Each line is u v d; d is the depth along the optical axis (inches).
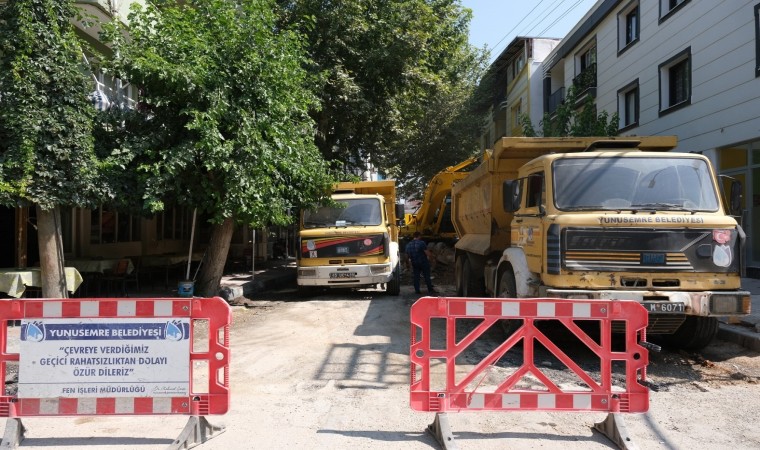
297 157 447.2
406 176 1224.8
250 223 424.2
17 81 320.5
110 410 176.9
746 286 463.2
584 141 325.1
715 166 545.6
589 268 257.9
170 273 645.9
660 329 274.8
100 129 382.9
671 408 209.6
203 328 366.9
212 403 178.2
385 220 540.4
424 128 1147.3
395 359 283.3
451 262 741.9
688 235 259.3
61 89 337.7
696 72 573.3
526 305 186.7
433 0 879.1
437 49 869.2
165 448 170.2
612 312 185.6
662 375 257.9
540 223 278.5
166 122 402.0
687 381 247.8
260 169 403.5
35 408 175.6
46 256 350.0
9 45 323.9
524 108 1200.8
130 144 378.0
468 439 177.6
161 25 405.4
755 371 263.0
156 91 394.0
